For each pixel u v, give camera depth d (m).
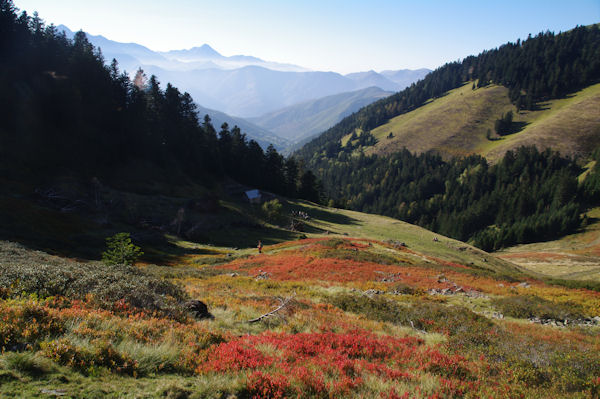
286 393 5.67
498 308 18.34
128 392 5.04
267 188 121.75
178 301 11.59
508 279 30.58
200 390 5.35
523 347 10.14
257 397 5.32
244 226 71.75
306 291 19.69
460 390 6.64
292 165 129.88
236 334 9.66
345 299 16.91
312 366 7.04
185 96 106.56
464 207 186.62
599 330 14.98
